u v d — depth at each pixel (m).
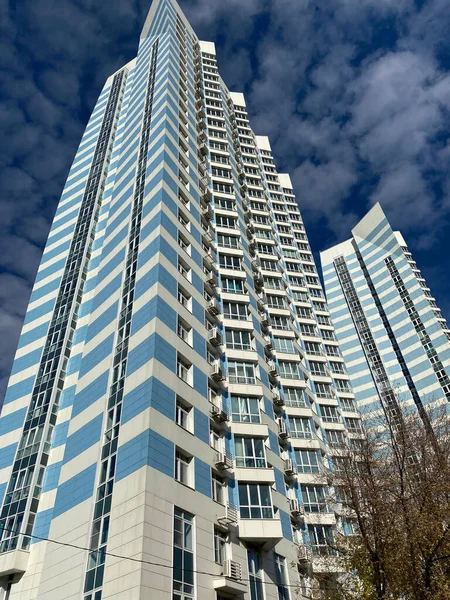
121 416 26.61
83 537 23.59
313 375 51.31
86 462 26.92
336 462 29.66
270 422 35.81
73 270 47.81
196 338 32.84
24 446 35.50
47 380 39.28
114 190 46.69
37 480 32.84
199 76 68.44
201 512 24.94
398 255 94.12
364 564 22.64
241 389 34.69
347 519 24.58
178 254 35.97
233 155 61.75
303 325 56.00
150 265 33.22
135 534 20.94
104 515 23.34
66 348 41.00
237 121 78.31
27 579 28.25
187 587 21.62
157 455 23.81
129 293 33.62
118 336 31.94
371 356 84.88
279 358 44.44
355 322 91.19
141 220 38.22
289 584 28.66
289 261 63.47
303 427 40.62
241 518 27.83
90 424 28.77
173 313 31.39
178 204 39.94
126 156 49.50
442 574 21.45
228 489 28.62
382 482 23.62
